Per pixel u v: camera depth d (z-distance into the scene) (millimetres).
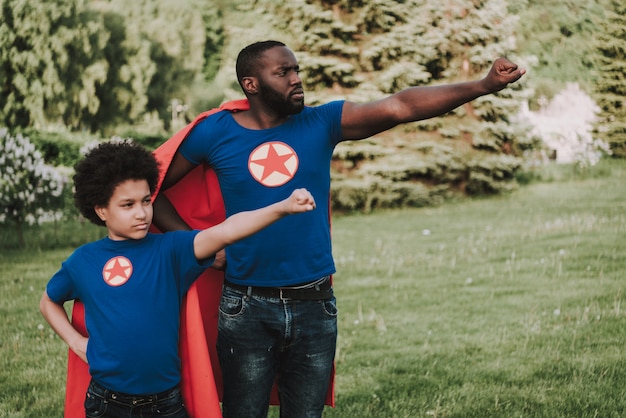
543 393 3764
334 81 14820
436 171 15250
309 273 2424
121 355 2240
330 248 2537
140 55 25156
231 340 2465
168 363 2295
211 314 2754
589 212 11523
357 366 4359
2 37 20797
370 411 3648
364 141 14602
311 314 2441
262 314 2422
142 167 2328
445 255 8273
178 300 2365
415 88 2443
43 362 4516
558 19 31844
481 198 15594
